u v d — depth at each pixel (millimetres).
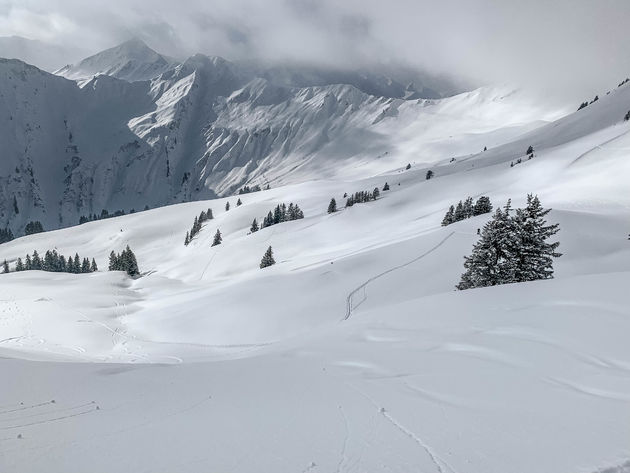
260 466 5441
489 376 9156
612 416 6668
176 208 194250
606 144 112438
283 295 42969
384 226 103125
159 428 6816
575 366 9375
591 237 41219
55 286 67812
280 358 13000
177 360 28594
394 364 10789
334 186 197500
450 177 137125
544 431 6215
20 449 6004
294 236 105938
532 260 27078
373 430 6547
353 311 36719
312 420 7059
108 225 181000
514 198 84312
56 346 36188
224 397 8664
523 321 13070
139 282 78688
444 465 5387
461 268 40812
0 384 9719
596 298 13945
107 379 10422
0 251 160625
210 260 104562
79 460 5652
